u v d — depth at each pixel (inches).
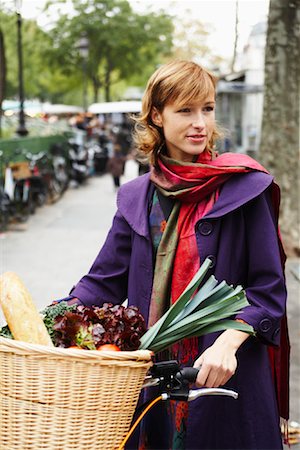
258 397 92.1
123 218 99.3
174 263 92.6
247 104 748.6
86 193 730.2
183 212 93.4
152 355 73.3
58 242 433.1
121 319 78.3
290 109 380.5
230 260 91.8
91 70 1572.3
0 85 733.9
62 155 721.6
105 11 1517.0
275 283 90.4
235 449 91.7
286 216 380.5
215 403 91.2
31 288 312.8
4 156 498.6
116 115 1244.5
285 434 102.7
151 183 97.7
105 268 100.3
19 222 513.3
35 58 1592.0
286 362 98.8
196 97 91.1
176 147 94.7
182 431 94.2
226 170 90.1
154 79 93.9
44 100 2134.6
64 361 69.2
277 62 378.9
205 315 78.6
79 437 70.9
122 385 71.8
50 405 70.0
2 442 71.7
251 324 86.7
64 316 76.7
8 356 70.0
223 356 81.0
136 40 1535.4
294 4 373.4
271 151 383.6
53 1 1526.8
